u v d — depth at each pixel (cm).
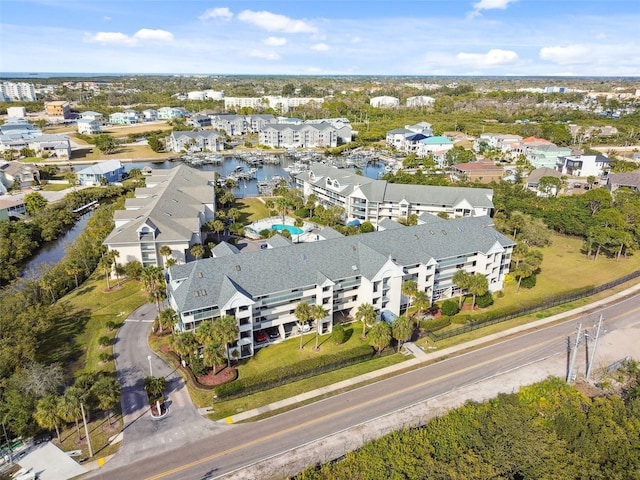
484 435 5991
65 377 7250
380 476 5306
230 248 9512
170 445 6012
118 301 9700
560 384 7056
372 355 7925
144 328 8731
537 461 5556
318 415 6581
